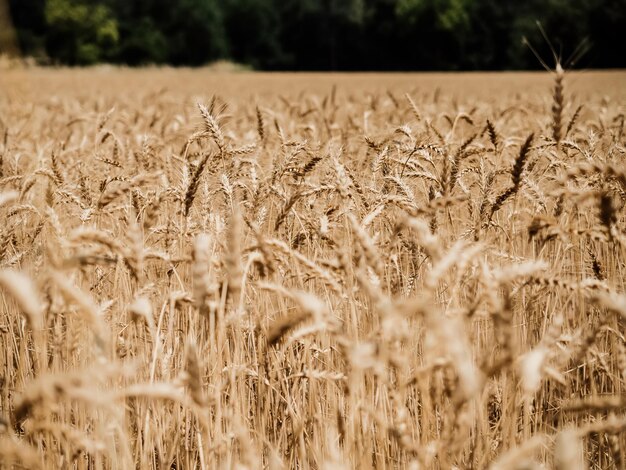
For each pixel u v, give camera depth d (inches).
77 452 121.0
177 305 140.6
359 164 233.3
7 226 183.0
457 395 87.3
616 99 811.4
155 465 147.4
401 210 181.3
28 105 577.6
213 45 4077.3
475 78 2154.3
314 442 138.8
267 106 661.3
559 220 175.3
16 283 68.2
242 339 148.6
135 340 154.0
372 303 143.1
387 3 4018.2
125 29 3983.8
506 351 87.0
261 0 4173.2
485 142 292.7
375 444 141.7
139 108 626.5
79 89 1400.1
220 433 125.2
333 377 125.7
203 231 158.4
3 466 104.2
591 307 179.6
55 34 3772.1
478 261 136.0
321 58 4210.1
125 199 189.9
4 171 244.5
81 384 72.4
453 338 73.0
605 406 93.7
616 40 2886.3
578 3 2878.9
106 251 108.9
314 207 184.1
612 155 231.9
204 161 146.8
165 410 154.3
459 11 3823.8
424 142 216.2
